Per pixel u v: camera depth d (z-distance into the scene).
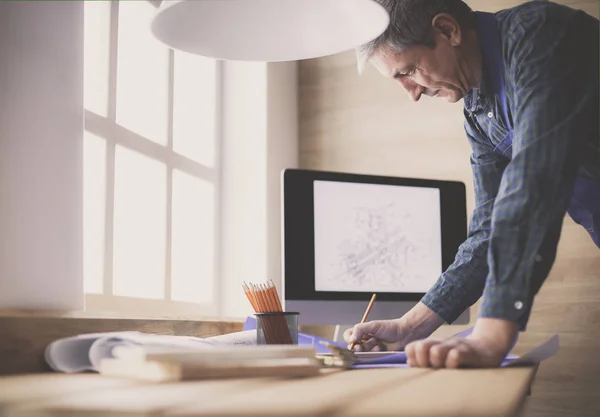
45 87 1.28
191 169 2.27
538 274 1.00
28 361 1.03
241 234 2.39
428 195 2.20
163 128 2.15
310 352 0.86
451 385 0.71
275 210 2.44
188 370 0.73
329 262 2.08
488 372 0.89
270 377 0.78
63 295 1.30
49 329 1.08
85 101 1.83
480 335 0.99
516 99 1.15
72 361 1.00
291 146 2.61
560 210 1.04
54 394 0.61
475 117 1.51
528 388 0.82
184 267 2.22
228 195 2.41
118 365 0.84
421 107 2.53
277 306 1.37
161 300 2.04
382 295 2.12
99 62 1.87
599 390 2.21
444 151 2.49
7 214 1.19
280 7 1.28
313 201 2.08
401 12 1.33
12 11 1.21
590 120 1.18
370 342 1.42
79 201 1.35
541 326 2.29
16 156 1.21
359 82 2.62
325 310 2.05
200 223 2.32
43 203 1.26
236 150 2.43
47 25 1.29
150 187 2.06
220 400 0.54
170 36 1.24
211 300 2.35
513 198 1.03
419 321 1.43
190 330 1.58
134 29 2.05
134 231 1.99
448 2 1.35
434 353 0.97
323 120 2.66
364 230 2.12
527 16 1.19
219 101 2.45
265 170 2.38
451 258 2.20
